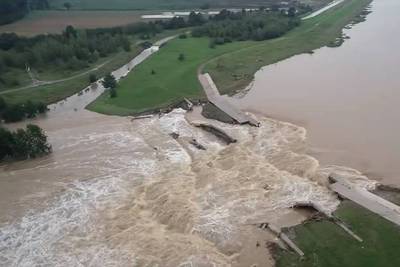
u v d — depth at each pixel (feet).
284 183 185.57
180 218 168.14
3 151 222.28
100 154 223.71
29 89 318.86
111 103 289.74
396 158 200.75
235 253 151.43
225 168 200.64
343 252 146.92
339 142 217.15
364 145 212.84
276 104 266.77
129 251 154.81
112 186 194.29
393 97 261.44
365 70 309.22
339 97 268.21
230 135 229.66
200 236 159.33
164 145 228.43
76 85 327.67
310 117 245.65
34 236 166.61
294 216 166.50
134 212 175.63
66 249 158.61
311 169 194.59
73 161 218.38
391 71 302.66
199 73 326.03
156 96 290.35
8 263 154.40
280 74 316.40
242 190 182.39
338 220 161.07
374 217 160.76
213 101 274.57
